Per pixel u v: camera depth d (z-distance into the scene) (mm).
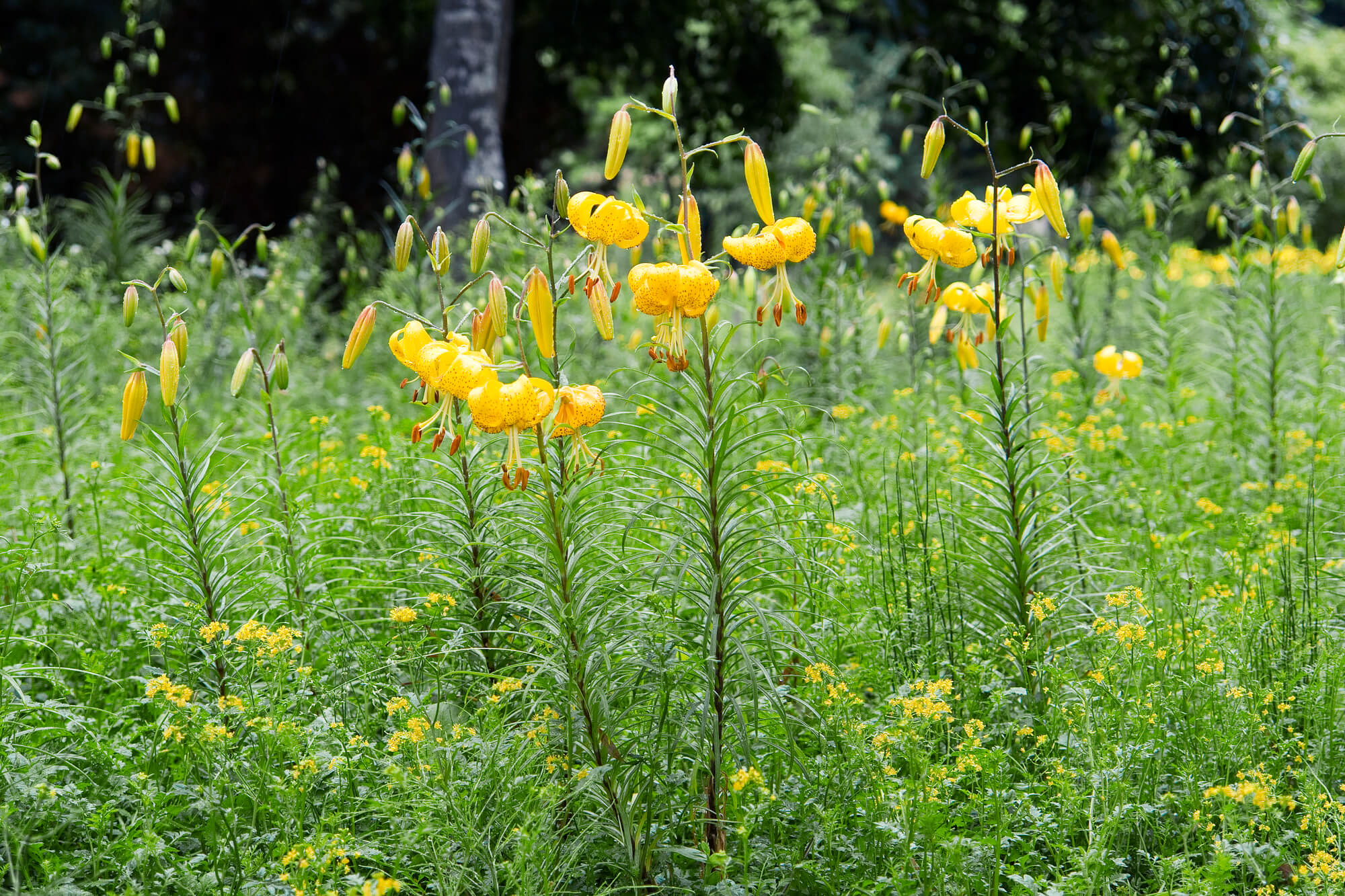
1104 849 3102
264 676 3781
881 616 4312
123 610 4699
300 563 4461
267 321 9398
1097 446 6023
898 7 14578
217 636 3926
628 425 3363
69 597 4746
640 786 3316
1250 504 5996
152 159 7465
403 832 3072
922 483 5859
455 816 3131
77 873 3102
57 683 3873
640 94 16531
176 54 17266
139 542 5520
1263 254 7785
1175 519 5789
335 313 11953
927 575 4418
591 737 3336
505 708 3631
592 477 3398
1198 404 8406
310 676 3887
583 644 3312
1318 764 3604
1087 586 4777
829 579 4332
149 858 3121
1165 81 8422
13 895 2920
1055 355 8477
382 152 17922
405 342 3084
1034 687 4016
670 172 9969
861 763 3340
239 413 8102
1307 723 3766
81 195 16891
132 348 8883
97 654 4266
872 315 8164
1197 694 3676
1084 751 3510
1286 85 13711
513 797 3254
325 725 3549
